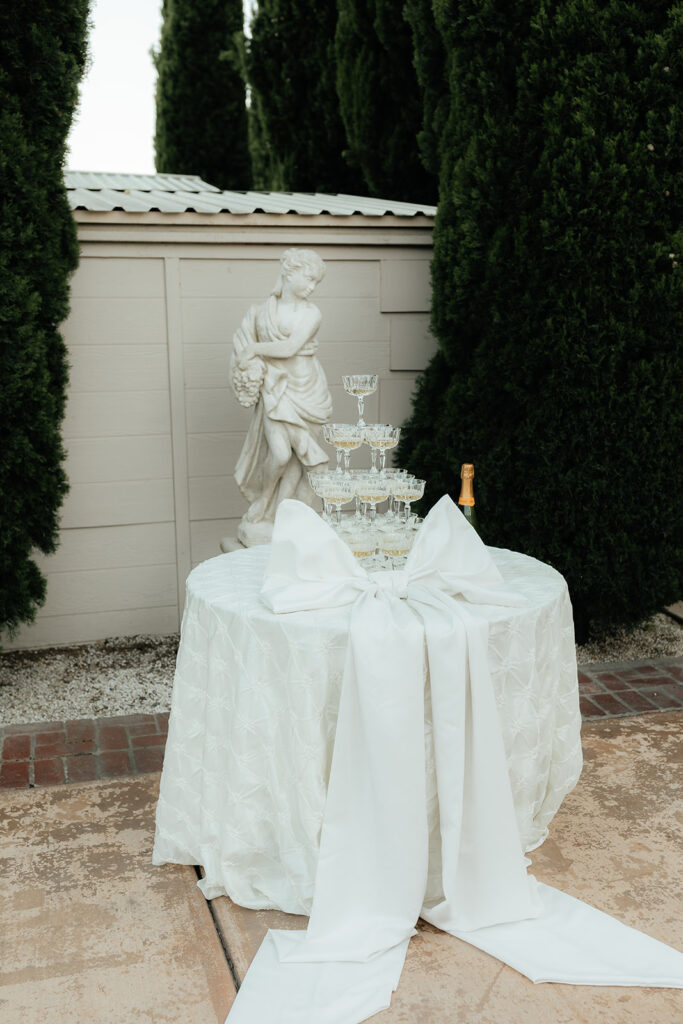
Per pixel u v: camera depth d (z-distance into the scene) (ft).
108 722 11.90
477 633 6.97
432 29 15.14
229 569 8.89
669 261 12.31
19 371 11.67
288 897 7.58
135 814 9.46
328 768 7.20
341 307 15.53
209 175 32.91
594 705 12.23
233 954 7.16
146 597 15.35
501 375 13.66
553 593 8.10
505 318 13.43
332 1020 6.32
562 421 13.00
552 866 8.36
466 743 7.14
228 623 7.48
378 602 7.22
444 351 14.66
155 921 7.65
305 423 13.15
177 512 15.20
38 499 12.44
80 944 7.33
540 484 13.34
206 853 7.80
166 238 14.21
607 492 12.94
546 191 12.46
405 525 8.48
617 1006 6.53
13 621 12.57
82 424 14.51
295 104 27.30
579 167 12.08
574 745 8.57
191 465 15.17
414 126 22.61
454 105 13.96
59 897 7.98
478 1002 6.58
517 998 6.62
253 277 14.88
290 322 12.64
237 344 12.85
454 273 13.92
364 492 8.10
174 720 8.18
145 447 14.88
